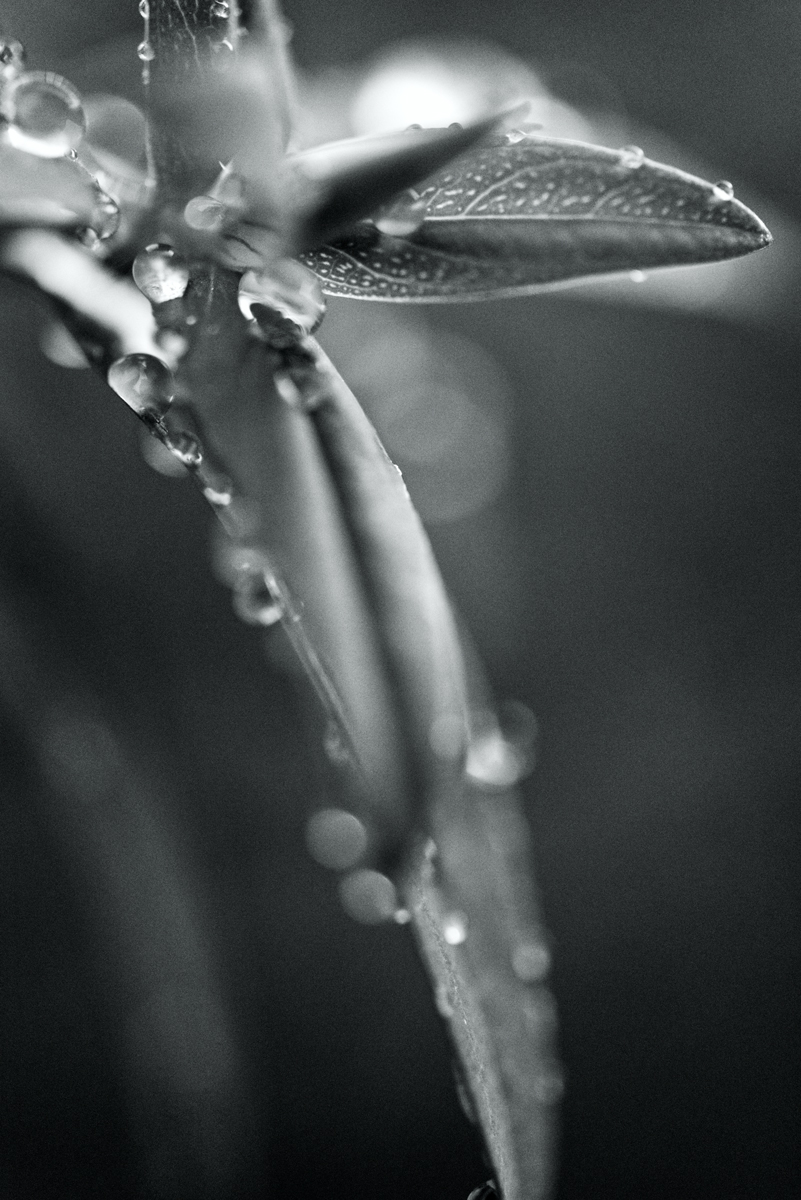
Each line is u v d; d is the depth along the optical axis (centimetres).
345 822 22
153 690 22
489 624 26
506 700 27
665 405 30
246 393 14
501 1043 14
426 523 25
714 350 30
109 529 24
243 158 14
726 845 28
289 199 14
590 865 28
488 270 14
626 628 29
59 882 25
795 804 28
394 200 14
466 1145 25
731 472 30
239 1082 21
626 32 29
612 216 14
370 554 14
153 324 14
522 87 21
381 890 21
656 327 29
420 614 14
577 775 28
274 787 27
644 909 27
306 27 26
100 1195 24
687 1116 26
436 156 14
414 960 27
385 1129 25
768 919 27
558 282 14
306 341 14
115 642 20
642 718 29
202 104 14
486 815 15
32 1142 25
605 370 29
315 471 14
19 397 21
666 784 28
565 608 29
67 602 20
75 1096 25
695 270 22
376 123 20
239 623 27
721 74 29
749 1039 26
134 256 14
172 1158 20
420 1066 26
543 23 28
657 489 29
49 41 20
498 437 27
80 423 23
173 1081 21
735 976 27
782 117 29
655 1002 27
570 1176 25
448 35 27
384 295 15
